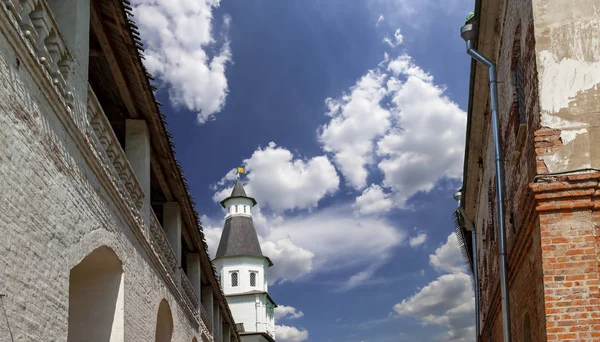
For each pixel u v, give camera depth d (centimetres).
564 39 950
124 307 1155
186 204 1844
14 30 708
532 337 1029
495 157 1220
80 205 927
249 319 7062
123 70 1254
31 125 758
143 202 1345
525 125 1038
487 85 1592
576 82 935
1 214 671
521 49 1082
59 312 831
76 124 911
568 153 914
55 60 870
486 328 2125
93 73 1317
